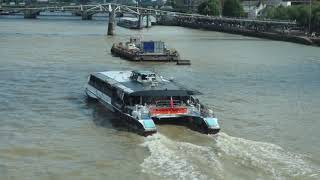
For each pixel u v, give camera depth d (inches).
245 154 1259.8
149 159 1224.8
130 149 1337.4
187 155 1250.6
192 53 4069.9
